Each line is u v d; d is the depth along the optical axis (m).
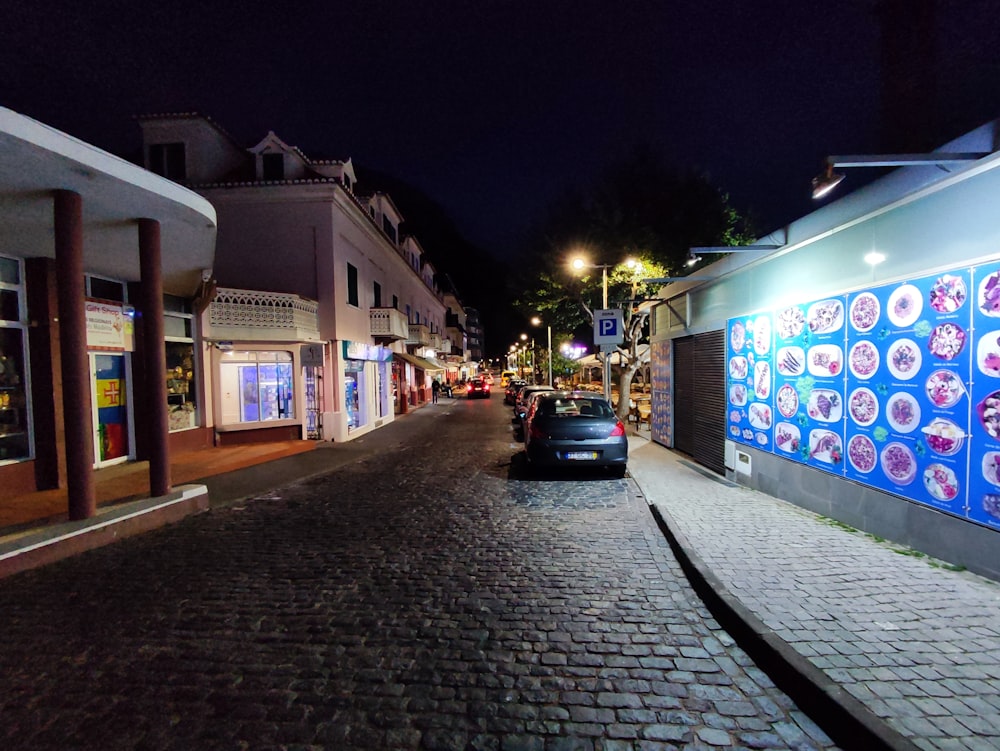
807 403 6.17
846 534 5.25
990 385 3.87
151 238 6.83
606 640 3.57
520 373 71.06
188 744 2.58
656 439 12.86
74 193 5.77
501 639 3.60
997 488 3.86
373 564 5.11
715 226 16.02
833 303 5.63
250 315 13.16
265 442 14.19
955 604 3.65
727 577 4.24
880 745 2.32
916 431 4.57
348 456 12.09
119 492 7.99
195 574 4.89
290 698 2.95
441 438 15.40
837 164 4.11
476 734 2.63
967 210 4.01
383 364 20.44
